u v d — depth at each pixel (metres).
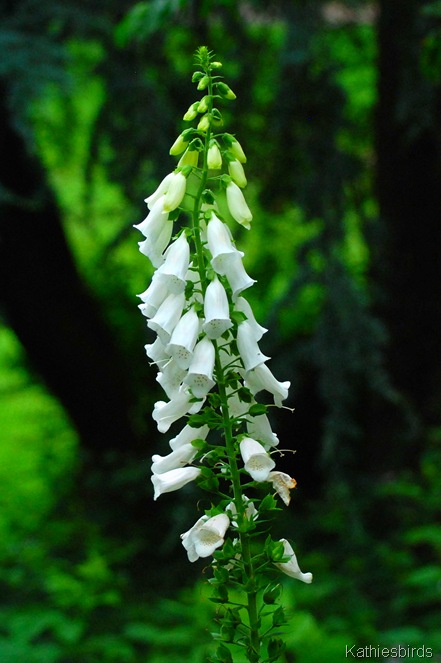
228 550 2.35
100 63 7.21
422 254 8.05
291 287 7.12
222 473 2.41
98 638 6.70
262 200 7.74
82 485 10.41
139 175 7.25
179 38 7.70
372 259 8.11
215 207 2.38
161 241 2.41
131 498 9.63
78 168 10.23
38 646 6.33
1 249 9.34
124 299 10.77
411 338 8.33
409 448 8.59
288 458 9.30
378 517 8.20
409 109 6.70
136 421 10.97
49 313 9.95
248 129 7.66
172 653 6.51
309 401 8.77
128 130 7.18
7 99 6.23
